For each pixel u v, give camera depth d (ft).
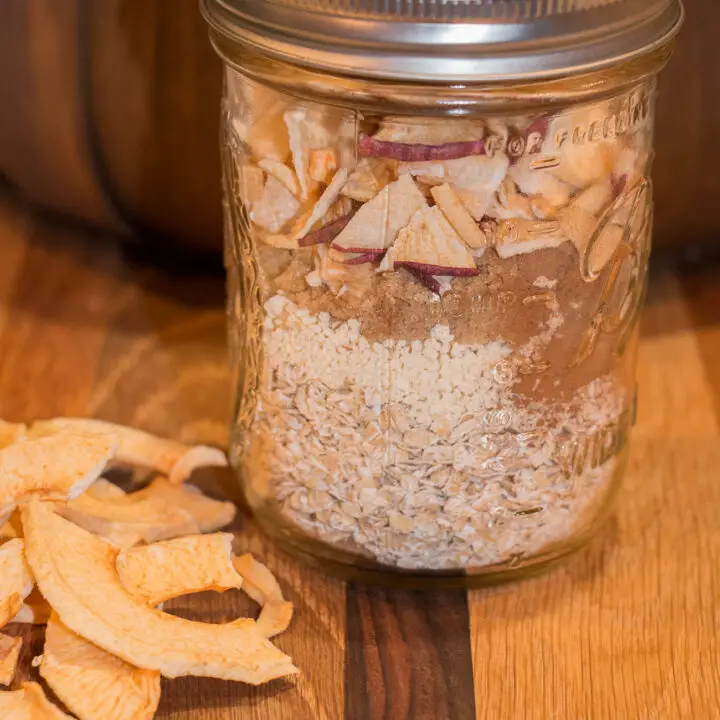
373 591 1.43
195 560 1.37
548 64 1.25
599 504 1.44
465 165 1.29
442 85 1.26
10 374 1.65
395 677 1.36
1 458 1.39
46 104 1.64
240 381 1.45
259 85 1.33
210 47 1.59
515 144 1.29
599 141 1.32
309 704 1.34
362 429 1.36
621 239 1.37
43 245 1.83
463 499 1.38
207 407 1.62
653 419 1.61
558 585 1.44
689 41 1.58
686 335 1.71
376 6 1.25
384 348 1.34
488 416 1.35
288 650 1.38
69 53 1.61
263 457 1.43
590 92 1.28
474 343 1.34
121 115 1.64
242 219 1.39
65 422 1.51
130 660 1.30
